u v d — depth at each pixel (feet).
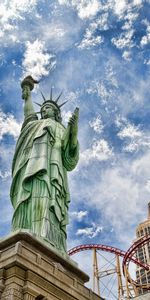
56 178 198.80
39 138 211.41
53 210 189.88
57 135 221.87
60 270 157.89
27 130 220.84
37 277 142.92
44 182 193.88
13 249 145.07
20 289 137.08
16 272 138.31
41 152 204.13
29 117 237.86
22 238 157.48
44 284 145.18
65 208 202.69
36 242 160.25
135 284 384.27
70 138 220.64
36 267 144.87
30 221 183.93
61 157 215.51
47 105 249.55
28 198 191.31
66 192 207.41
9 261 139.64
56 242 181.78
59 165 206.39
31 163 198.90
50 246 167.32
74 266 172.24
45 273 147.33
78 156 226.38
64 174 214.90
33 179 196.13
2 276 137.90
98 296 170.09
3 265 139.74
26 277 140.15
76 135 221.05
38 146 207.51
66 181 213.05
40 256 152.05
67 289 154.10
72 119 221.25
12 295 132.77
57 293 149.59
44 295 143.54
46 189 192.13
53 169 202.59
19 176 202.90
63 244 188.03
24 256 142.41
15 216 190.19
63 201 202.90
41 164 197.26
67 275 160.66
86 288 166.71
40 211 185.37
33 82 256.73
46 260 154.20
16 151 215.31
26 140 215.51
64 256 171.94
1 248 158.92
